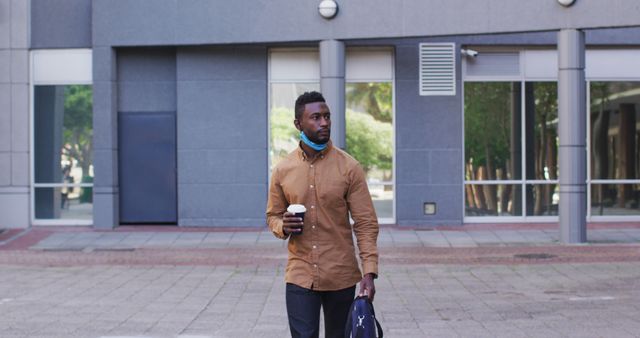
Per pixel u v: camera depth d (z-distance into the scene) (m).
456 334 7.84
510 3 14.73
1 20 17.39
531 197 17.31
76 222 17.52
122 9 16.72
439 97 16.92
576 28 14.40
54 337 7.70
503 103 17.27
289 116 17.08
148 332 7.99
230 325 8.39
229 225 17.05
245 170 17.02
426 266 12.66
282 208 4.89
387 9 15.30
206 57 16.95
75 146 17.50
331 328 4.88
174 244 15.18
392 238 15.58
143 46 16.81
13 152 17.41
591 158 17.55
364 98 17.08
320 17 15.65
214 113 16.98
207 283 11.25
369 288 4.58
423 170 16.94
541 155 17.30
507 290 10.52
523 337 7.64
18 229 17.17
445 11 15.05
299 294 4.74
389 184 17.06
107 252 14.34
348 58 17.06
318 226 4.73
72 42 17.39
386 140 17.08
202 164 17.03
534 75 17.25
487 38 16.94
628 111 17.56
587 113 17.47
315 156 4.77
